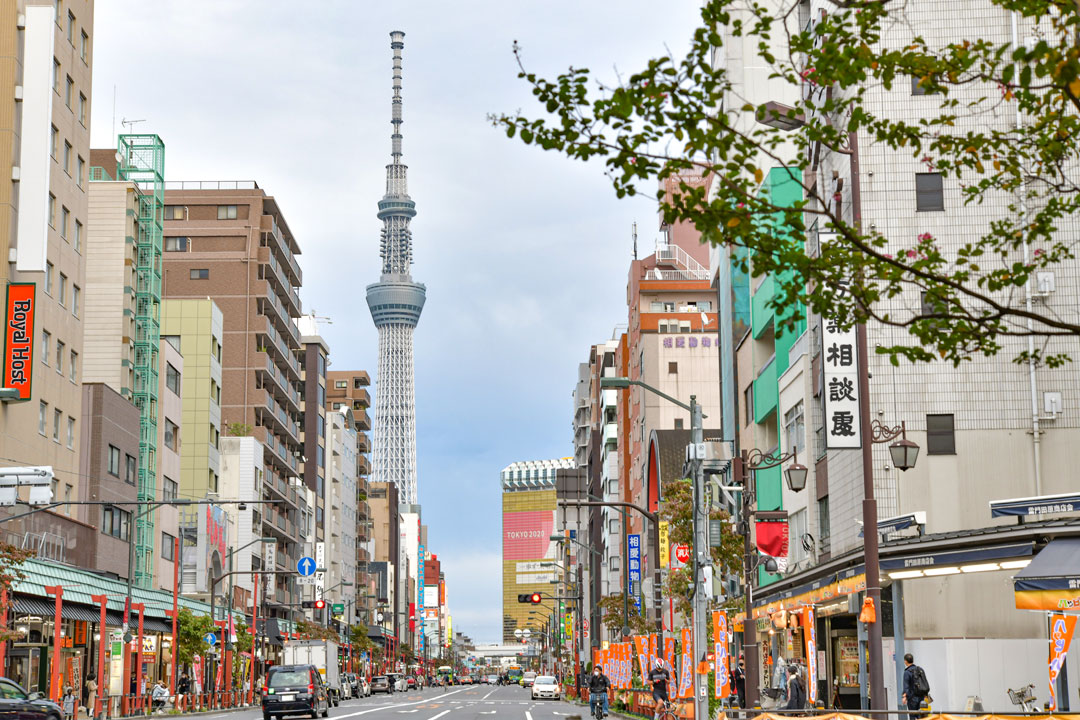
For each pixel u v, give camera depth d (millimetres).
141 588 68125
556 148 10383
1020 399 37938
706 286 104062
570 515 174500
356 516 180625
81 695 60875
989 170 38219
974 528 37375
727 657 34438
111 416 70188
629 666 60094
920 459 37812
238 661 87375
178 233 120562
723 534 46781
